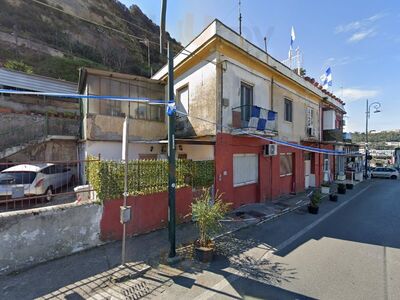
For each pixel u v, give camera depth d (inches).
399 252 229.6
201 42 391.2
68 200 353.7
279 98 515.2
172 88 216.1
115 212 245.6
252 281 175.8
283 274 186.5
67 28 1327.5
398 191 654.5
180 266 198.2
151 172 278.5
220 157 367.9
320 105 731.4
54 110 679.1
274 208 407.8
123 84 463.2
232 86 395.5
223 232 284.4
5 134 538.3
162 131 510.6
